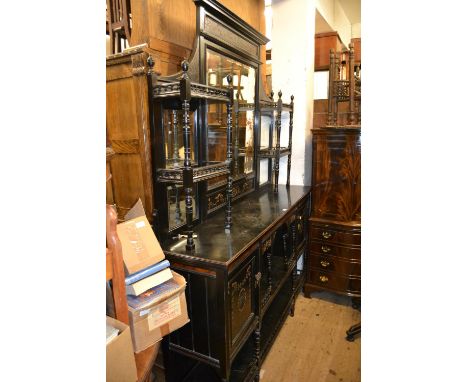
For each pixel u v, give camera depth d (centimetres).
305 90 288
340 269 256
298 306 262
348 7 420
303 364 196
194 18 198
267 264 191
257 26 274
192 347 144
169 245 147
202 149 177
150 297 111
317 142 255
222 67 196
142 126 142
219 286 132
